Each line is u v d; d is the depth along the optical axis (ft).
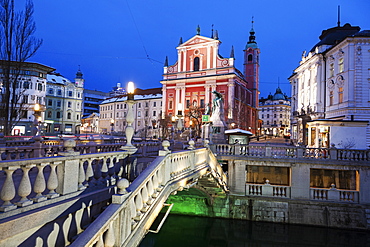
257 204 52.49
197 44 159.84
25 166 12.60
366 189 48.26
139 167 28.55
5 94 55.21
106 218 11.43
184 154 28.40
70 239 15.43
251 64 194.39
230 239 47.80
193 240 47.50
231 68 147.23
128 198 13.70
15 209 12.07
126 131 23.18
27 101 135.33
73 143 15.72
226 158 54.54
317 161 50.14
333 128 62.34
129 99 23.24
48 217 13.51
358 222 47.57
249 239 47.67
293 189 51.31
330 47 97.71
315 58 104.47
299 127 119.85
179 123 48.44
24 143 35.01
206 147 38.73
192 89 157.99
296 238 47.73
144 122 205.57
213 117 69.00
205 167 36.06
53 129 192.54
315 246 45.21
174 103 162.61
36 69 140.87
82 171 16.93
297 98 129.18
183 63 163.94
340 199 49.47
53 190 14.56
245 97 173.68
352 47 85.35
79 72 216.13
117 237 12.64
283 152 53.83
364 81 83.97
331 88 95.20
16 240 11.85
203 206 55.42
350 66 85.05
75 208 15.60
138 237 15.02
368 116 82.48
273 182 55.42
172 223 53.36
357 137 60.80
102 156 19.08
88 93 290.76
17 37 54.39
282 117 309.42
